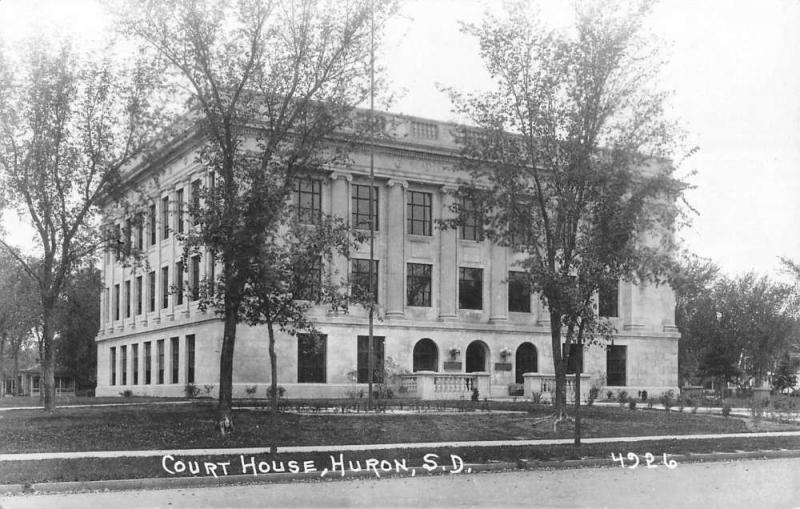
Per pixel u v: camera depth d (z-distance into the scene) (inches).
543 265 1043.9
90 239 1315.2
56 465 736.3
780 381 2625.5
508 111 1184.2
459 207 1242.6
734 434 1157.1
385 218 2031.3
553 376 1961.1
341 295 904.9
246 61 1064.8
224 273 948.6
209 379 1849.2
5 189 1259.8
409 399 1729.8
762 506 575.5
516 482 700.7
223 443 924.0
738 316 2578.7
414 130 2066.9
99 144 1277.1
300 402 1460.4
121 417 1131.9
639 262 1091.3
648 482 703.1
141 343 2272.4
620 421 1255.5
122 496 622.5
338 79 1082.7
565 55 1124.5
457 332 2081.7
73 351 3068.4
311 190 1931.6
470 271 2146.9
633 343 2336.4
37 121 1238.9
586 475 756.0
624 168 1044.5
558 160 1138.0
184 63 1055.0
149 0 1027.9
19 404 1705.2
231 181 956.0
